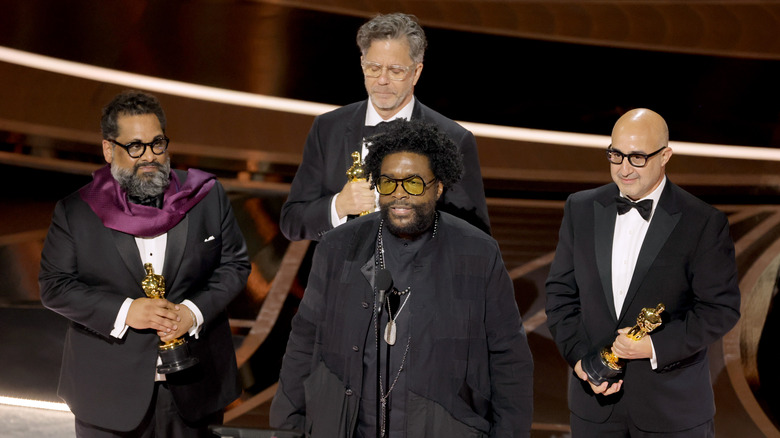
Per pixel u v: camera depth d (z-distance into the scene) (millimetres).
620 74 26531
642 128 9867
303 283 18953
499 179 23344
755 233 20797
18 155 21703
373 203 10469
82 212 10320
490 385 8641
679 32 27266
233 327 17797
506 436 8484
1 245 19016
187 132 22953
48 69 23875
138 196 10383
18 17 25969
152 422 10586
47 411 15141
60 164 21750
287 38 26906
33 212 20078
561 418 15500
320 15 28297
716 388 16422
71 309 10102
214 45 26406
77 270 10453
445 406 8148
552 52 26922
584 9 27281
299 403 9031
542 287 19281
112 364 10250
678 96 25500
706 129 24562
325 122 11703
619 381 10211
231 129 23172
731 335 17922
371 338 8328
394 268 8453
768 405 15891
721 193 22531
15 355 16578
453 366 8234
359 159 10711
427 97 25953
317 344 8711
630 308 10250
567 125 25031
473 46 26812
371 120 11336
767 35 27000
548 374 16938
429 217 8211
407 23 10586
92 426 10352
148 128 10117
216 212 10961
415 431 8133
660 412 10195
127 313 10008
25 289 18469
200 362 10688
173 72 24688
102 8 27312
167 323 10016
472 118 25156
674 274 10094
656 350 9812
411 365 8188
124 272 10297
